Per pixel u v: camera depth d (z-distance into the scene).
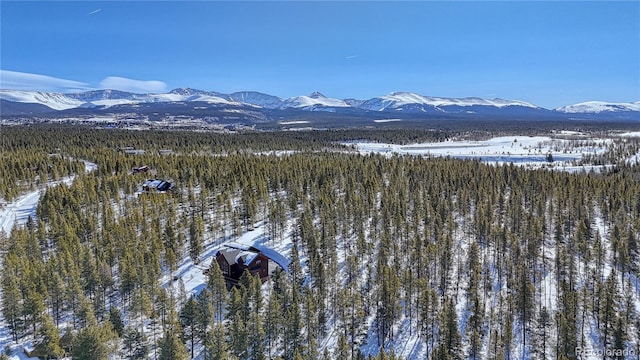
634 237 86.44
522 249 88.44
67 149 196.12
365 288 73.44
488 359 60.56
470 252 81.69
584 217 101.44
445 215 102.00
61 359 53.53
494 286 80.44
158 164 152.75
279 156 196.62
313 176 133.88
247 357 55.75
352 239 95.56
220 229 96.06
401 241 90.50
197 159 162.12
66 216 94.94
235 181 123.19
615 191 124.31
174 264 75.88
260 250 86.94
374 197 113.12
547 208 114.44
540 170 164.12
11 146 196.50
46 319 55.47
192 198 107.94
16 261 68.88
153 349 58.25
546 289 79.56
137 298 61.72
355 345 64.75
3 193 119.56
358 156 193.38
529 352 64.06
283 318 59.44
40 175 137.25
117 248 79.19
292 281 72.00
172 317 58.25
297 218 103.94
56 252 77.69
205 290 60.12
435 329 67.75
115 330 55.34
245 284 67.19
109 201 111.56
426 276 79.50
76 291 61.22
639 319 62.44
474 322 64.50
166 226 88.56
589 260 81.44
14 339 58.75
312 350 55.50
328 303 72.12
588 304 68.38
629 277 80.62
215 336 52.31
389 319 65.75
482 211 99.81
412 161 180.88
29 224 91.12
